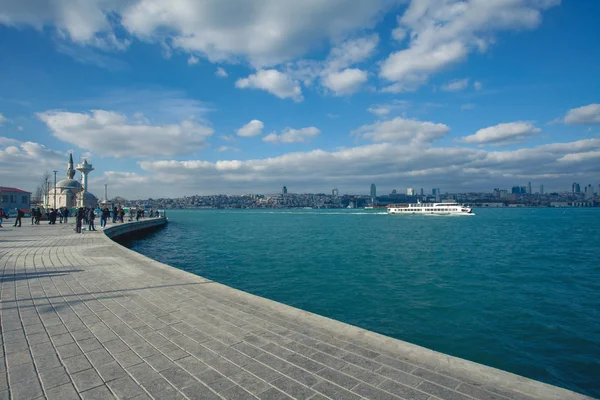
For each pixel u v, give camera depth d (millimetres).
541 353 10492
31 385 4113
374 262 26672
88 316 6809
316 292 17031
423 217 132125
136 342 5488
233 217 144750
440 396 3838
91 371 4496
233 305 7496
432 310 14352
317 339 5555
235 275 21219
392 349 5129
